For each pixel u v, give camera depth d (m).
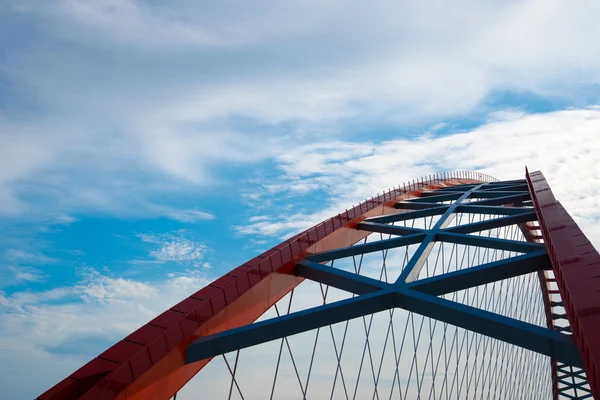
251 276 21.94
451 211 35.50
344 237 32.75
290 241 26.72
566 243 17.44
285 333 17.12
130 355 15.46
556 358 12.88
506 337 14.12
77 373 14.72
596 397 9.31
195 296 19.91
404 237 27.89
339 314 17.69
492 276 18.89
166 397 15.81
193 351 17.00
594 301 12.08
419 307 17.12
